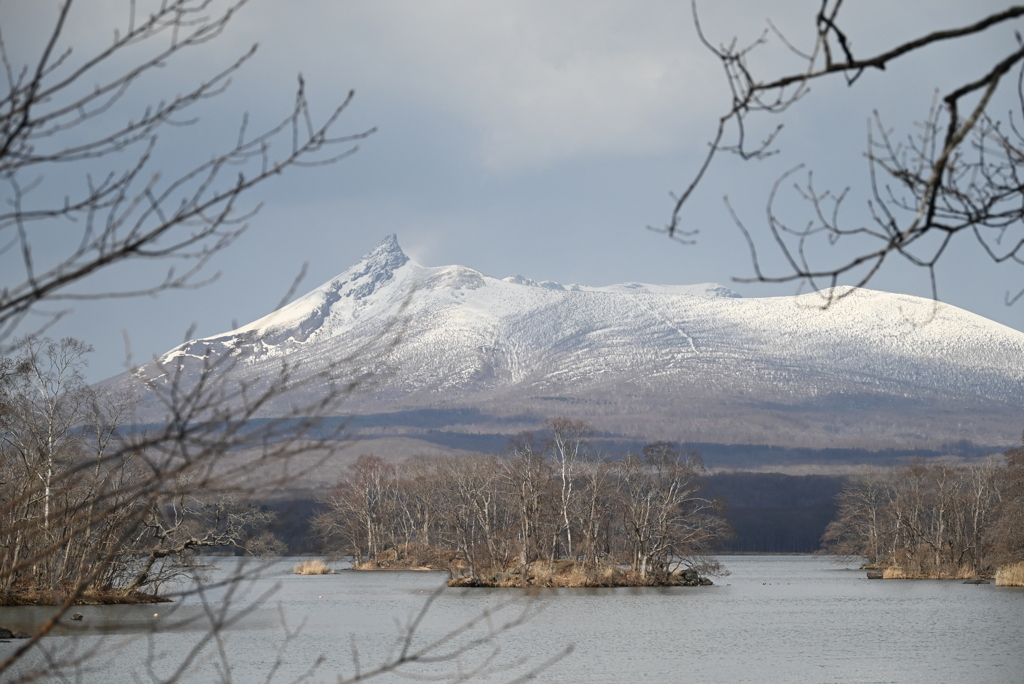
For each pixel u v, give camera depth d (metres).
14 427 107.62
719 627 140.50
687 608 173.75
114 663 93.44
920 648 115.75
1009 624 143.12
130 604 136.00
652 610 170.00
